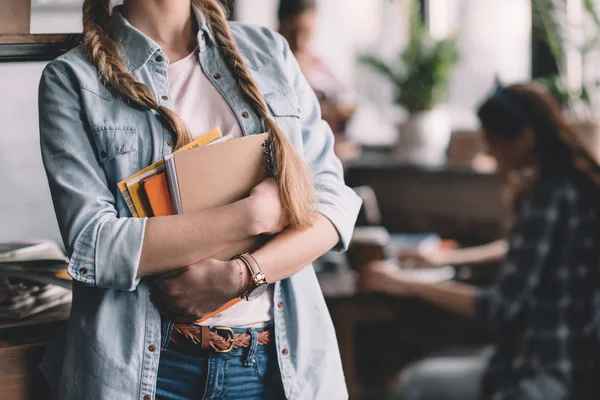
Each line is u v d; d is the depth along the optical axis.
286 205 1.21
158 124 1.25
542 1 3.57
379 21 4.31
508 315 2.32
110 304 1.23
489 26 4.05
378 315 2.61
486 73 4.06
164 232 1.17
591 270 2.24
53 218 2.76
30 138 2.70
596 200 2.27
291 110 1.33
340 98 3.64
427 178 3.71
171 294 1.19
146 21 1.32
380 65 3.95
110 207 1.22
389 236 3.29
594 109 3.42
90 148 1.24
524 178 2.42
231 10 1.52
